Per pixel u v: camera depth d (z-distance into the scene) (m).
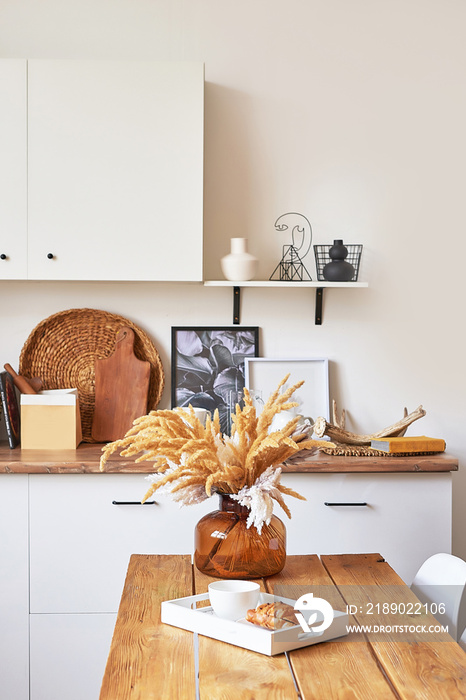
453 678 1.26
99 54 2.90
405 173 2.98
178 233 2.66
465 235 3.00
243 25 2.93
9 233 2.63
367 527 2.55
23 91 2.62
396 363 3.01
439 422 3.02
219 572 1.73
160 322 2.98
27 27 2.89
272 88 2.95
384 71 2.96
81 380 2.95
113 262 2.65
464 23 2.97
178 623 1.49
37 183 2.63
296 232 2.97
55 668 2.52
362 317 3.00
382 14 2.96
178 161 2.65
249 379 2.96
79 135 2.63
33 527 2.51
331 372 3.00
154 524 2.52
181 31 2.92
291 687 1.23
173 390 2.97
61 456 2.59
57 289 2.96
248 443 1.73
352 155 2.97
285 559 1.81
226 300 2.99
